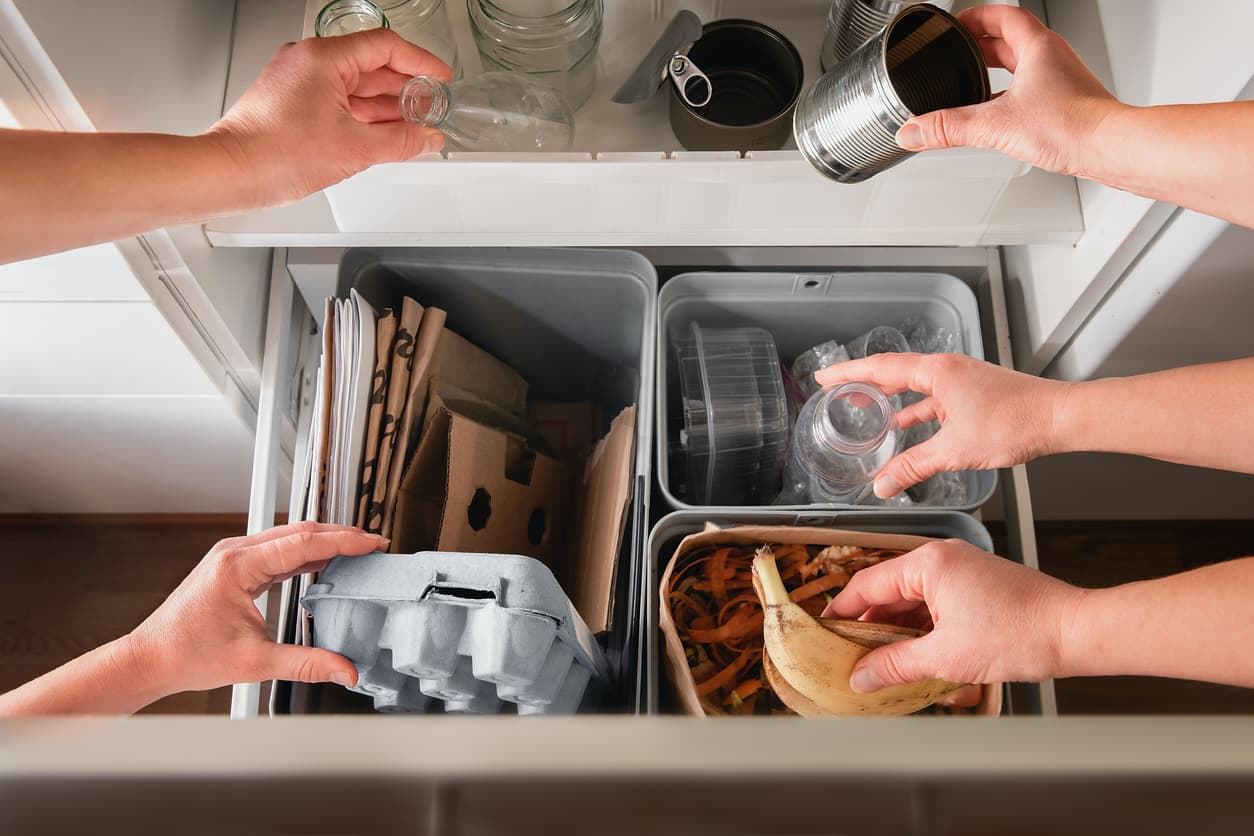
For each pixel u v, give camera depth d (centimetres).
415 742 24
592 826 26
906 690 67
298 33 89
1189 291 78
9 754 23
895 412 90
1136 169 59
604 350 108
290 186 68
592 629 84
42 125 65
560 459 113
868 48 62
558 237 88
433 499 91
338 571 65
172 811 25
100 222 62
